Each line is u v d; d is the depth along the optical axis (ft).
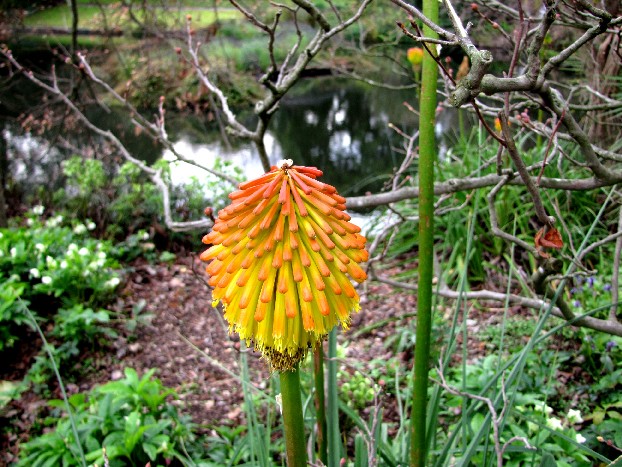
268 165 10.32
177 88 33.32
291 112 40.01
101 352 16.81
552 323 14.76
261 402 14.66
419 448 6.82
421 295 6.38
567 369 13.69
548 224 7.01
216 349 17.39
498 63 22.45
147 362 16.70
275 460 12.01
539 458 9.97
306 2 8.77
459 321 16.62
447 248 19.21
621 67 15.24
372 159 32.58
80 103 24.86
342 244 5.36
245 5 28.09
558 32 17.07
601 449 10.94
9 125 34.73
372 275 11.56
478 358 14.56
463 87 5.06
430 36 6.03
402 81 42.83
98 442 11.66
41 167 29.78
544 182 8.81
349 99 41.93
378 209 25.66
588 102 17.11
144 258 22.11
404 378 14.40
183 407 14.78
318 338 5.34
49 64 40.29
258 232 5.21
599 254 16.96
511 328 15.52
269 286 5.21
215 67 32.91
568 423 11.88
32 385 15.40
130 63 33.78
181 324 18.53
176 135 35.78
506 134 6.28
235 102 37.42
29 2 31.63
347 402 13.51
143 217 23.16
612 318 8.92
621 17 5.74
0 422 14.23
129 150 32.91
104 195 23.52
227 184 23.43
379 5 26.37
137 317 18.39
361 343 16.76
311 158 32.86
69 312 16.57
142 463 11.91
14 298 15.78
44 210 24.44
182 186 24.77
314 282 5.22
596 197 18.16
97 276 18.49
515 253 18.74
